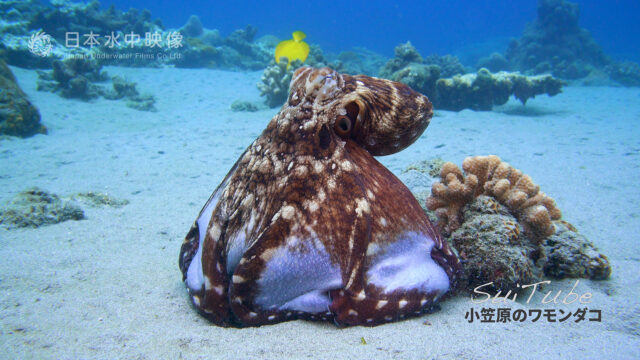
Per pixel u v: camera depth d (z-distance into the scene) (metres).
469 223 0.52
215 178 1.24
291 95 0.46
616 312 0.44
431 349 0.37
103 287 0.51
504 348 0.37
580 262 0.53
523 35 5.13
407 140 0.50
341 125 0.46
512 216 0.53
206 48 4.18
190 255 0.51
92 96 2.57
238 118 2.34
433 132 1.89
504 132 1.88
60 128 1.94
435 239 0.44
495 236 0.49
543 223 0.51
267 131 0.47
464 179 0.58
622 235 0.71
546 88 2.53
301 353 0.37
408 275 0.41
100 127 2.02
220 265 0.44
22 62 2.88
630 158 1.31
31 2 3.56
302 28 18.28
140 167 1.36
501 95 2.50
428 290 0.42
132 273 0.56
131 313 0.45
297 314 0.42
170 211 0.90
